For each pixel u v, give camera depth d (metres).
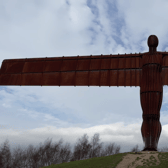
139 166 17.92
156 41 25.45
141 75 26.14
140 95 25.11
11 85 29.38
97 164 20.05
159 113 24.22
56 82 28.34
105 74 27.28
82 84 27.55
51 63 29.31
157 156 20.11
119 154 22.73
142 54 26.61
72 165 21.28
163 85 25.48
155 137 23.31
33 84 28.86
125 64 26.89
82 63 28.39
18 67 30.08
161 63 25.02
